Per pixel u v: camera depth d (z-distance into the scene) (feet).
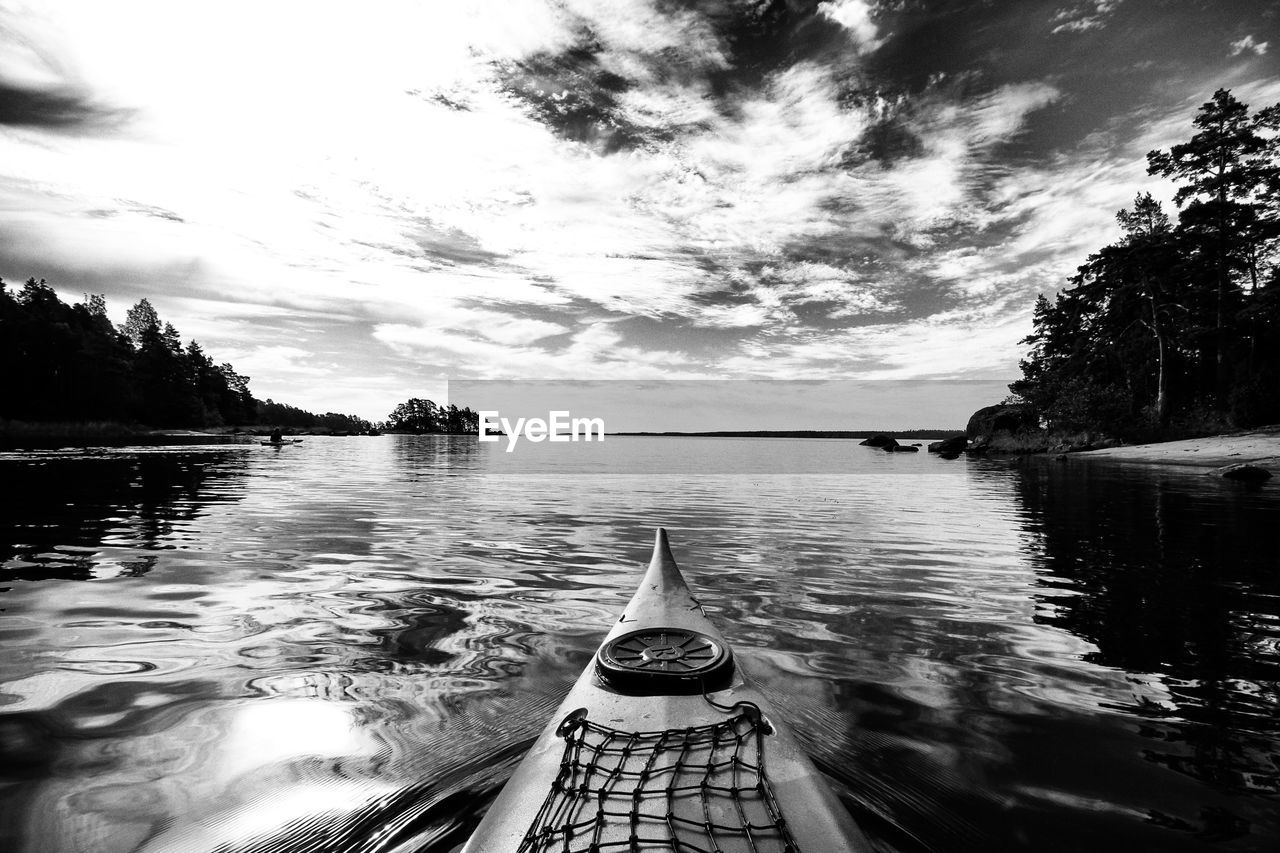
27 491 40.19
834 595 16.56
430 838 6.38
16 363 236.02
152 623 13.74
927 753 8.16
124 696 9.96
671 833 5.22
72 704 9.68
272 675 10.82
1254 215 102.99
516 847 5.28
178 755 8.16
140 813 6.93
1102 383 127.03
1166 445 86.99
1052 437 120.78
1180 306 109.09
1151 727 8.95
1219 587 17.12
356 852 6.27
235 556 21.08
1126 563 20.42
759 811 5.57
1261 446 72.43
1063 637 13.07
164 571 18.78
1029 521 30.50
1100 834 6.50
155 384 294.25
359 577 18.12
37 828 6.66
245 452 112.16
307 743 8.45
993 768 7.80
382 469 71.72
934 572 19.39
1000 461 93.81
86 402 255.29
